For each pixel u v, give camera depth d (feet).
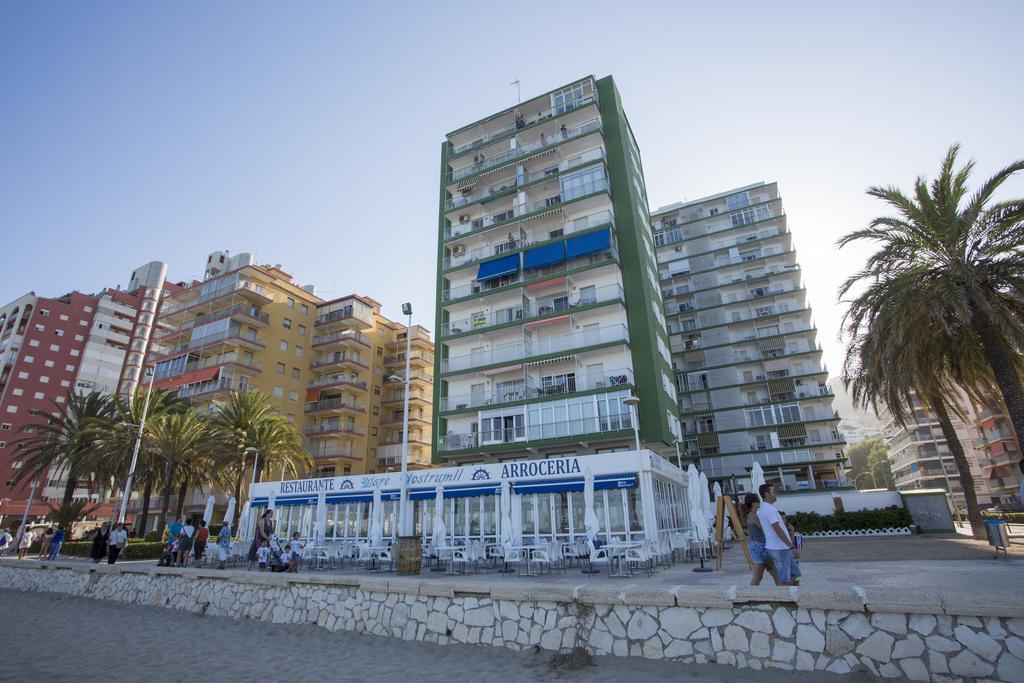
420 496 72.33
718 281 204.13
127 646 31.30
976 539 70.64
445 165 151.94
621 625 23.53
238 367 161.27
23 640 33.58
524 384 113.80
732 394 180.75
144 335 267.80
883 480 353.10
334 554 59.88
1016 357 56.95
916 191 59.47
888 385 65.21
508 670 23.18
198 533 64.80
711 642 21.59
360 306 195.21
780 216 204.23
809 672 19.71
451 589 28.58
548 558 47.09
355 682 22.82
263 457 119.03
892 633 19.10
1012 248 53.52
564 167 133.59
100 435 108.58
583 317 115.03
